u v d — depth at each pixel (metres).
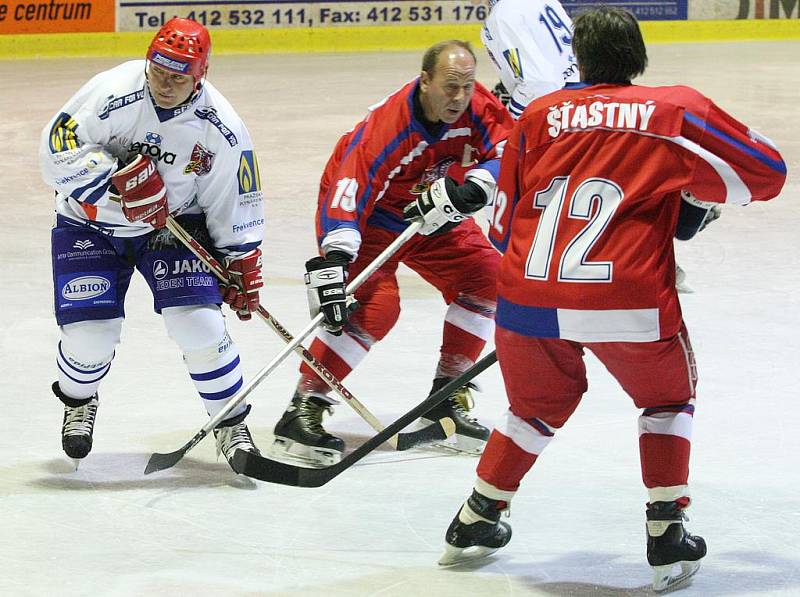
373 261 11.42
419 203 11.17
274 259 20.48
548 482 11.27
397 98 11.45
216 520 10.50
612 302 8.55
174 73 10.23
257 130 34.06
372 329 11.97
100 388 14.05
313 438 11.77
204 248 11.40
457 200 11.03
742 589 9.14
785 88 41.75
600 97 8.72
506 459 9.31
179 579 9.36
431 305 17.67
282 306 17.56
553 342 8.96
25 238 22.09
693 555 9.02
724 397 13.52
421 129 11.44
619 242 8.55
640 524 10.36
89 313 10.99
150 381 14.32
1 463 11.75
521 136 9.02
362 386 14.12
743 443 12.17
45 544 10.00
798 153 29.70
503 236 9.23
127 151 10.77
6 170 28.84
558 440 12.31
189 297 11.07
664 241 8.64
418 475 11.53
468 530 9.42
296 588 9.20
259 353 15.34
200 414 13.22
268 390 13.98
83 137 10.59
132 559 9.73
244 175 11.14
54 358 15.18
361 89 42.53
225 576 9.41
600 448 12.09
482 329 12.31
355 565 9.62
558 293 8.66
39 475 11.48
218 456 11.64
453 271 12.35
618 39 8.85
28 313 17.27
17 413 13.16
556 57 16.14
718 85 42.59
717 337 15.70
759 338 15.66
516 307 8.90
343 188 11.32
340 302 11.09
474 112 11.61
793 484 11.14
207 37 10.42
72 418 11.50
